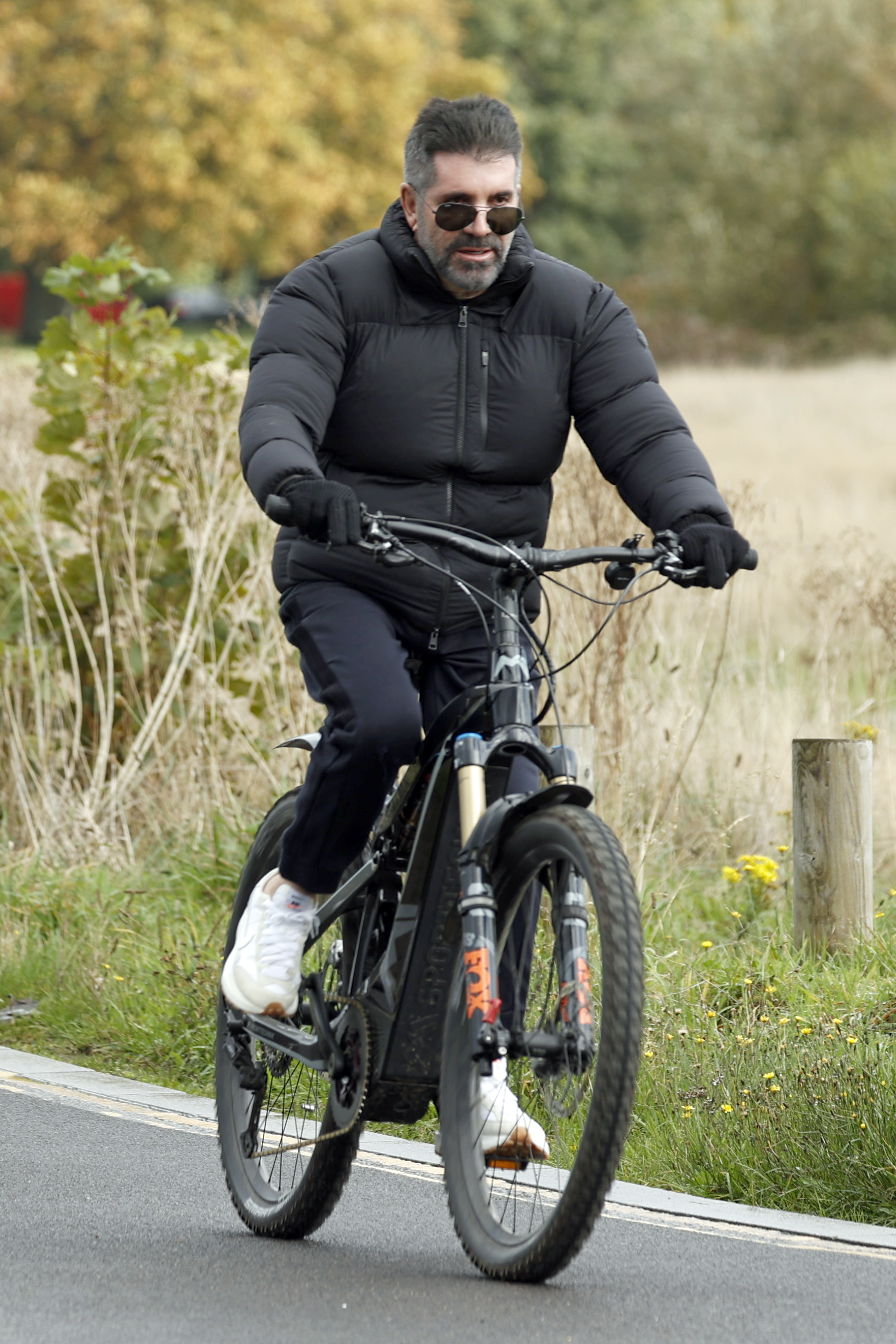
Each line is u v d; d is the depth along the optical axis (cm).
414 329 1346
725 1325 1209
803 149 15362
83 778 2970
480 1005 1196
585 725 2419
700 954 2238
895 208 14500
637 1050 1134
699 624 3147
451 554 1334
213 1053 2111
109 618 3011
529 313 1359
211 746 2853
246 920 1405
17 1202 1519
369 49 15838
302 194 15162
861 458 7650
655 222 16338
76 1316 1217
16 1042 2238
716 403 10419
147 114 14600
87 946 2423
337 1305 1240
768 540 3147
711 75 16175
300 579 1357
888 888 2572
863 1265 1384
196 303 16300
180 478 3006
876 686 3089
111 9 14538
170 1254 1371
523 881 1228
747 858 2416
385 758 1281
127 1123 1823
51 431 3011
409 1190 1592
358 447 1350
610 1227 1488
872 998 2006
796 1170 1619
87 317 3059
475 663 1354
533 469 1367
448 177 1312
